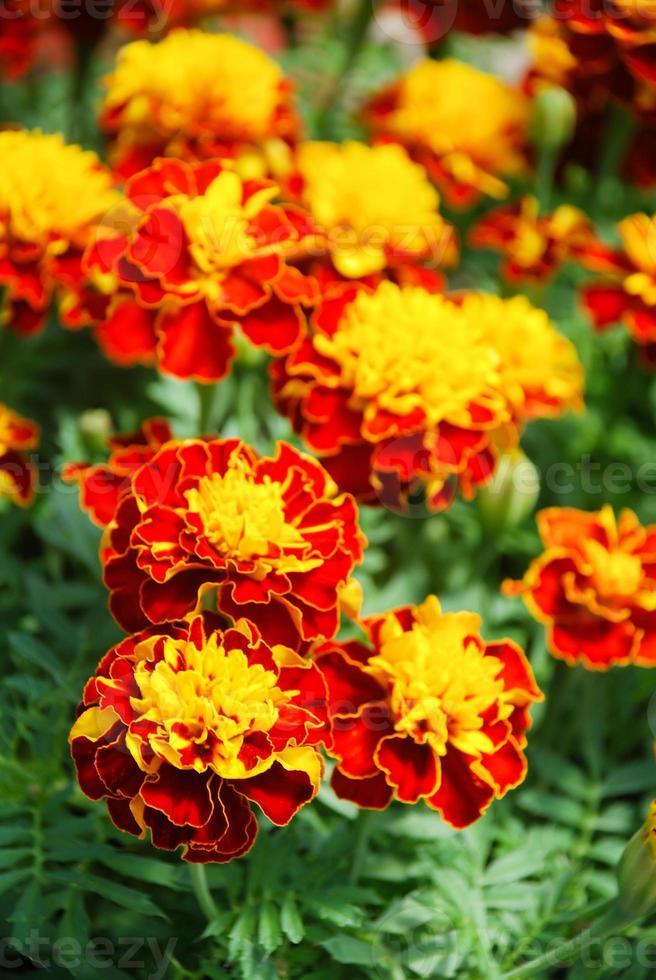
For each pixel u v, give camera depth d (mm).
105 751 438
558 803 524
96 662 521
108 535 463
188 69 591
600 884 511
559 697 542
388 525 568
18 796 494
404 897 500
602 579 505
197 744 436
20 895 491
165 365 508
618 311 578
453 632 467
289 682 446
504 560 590
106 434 551
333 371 507
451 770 461
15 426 530
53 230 543
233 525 451
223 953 487
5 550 561
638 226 575
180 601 454
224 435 565
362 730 460
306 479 467
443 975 482
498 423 506
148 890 500
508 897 496
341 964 490
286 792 438
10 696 526
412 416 500
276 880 485
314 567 455
